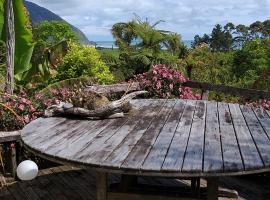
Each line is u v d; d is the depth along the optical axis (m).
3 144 4.90
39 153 2.91
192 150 2.83
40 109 5.32
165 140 3.09
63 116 4.03
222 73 11.05
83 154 2.78
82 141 3.11
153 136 3.21
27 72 6.75
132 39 12.12
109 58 11.41
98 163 2.60
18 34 6.46
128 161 2.62
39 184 4.70
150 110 4.25
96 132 3.38
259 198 4.26
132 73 10.95
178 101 4.78
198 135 3.23
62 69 8.84
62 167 5.26
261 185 4.63
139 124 3.63
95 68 8.99
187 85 6.91
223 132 3.33
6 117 5.05
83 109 3.89
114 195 3.25
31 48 6.59
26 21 6.83
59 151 2.87
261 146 2.93
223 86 6.07
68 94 5.58
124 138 3.17
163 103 4.65
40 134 3.35
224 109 4.31
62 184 4.70
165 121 3.74
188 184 4.61
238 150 2.83
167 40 11.84
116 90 5.47
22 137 3.28
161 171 2.48
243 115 4.01
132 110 4.23
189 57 11.01
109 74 9.38
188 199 3.17
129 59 11.10
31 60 6.93
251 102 6.01
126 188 3.49
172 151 2.81
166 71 6.90
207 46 12.77
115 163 2.59
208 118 3.86
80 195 4.39
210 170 2.45
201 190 3.53
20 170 3.33
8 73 6.10
